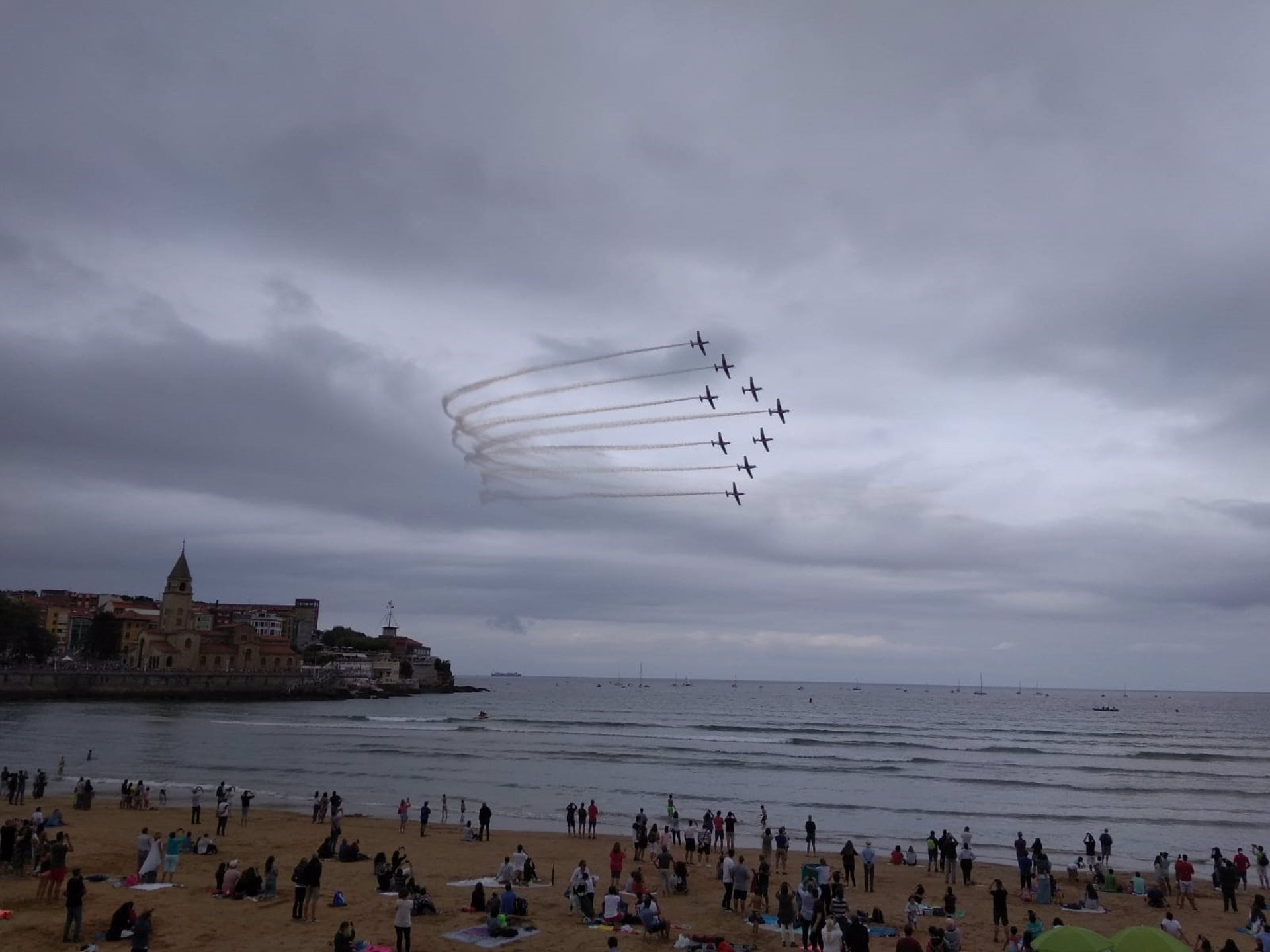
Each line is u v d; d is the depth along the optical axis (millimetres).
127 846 44969
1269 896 43688
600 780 83562
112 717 142125
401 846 49844
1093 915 38344
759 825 62688
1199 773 100125
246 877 34281
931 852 47281
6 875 35469
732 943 30641
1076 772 99688
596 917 32469
